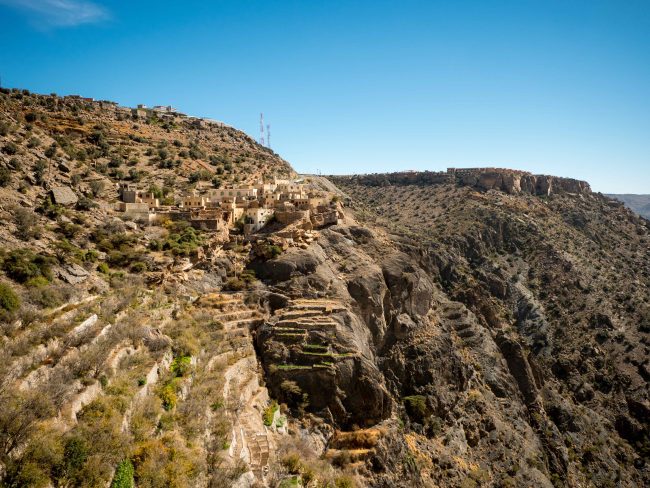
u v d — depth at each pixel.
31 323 36.91
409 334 80.00
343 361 58.84
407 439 66.31
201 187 114.25
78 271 52.69
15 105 128.25
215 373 48.31
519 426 86.88
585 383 113.12
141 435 32.31
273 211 92.75
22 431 25.73
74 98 163.25
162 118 178.25
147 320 48.25
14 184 64.94
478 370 91.06
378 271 79.81
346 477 48.41
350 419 57.56
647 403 109.44
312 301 68.88
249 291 68.62
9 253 46.84
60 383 30.58
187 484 31.73
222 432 39.50
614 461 95.38
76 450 26.97
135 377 37.16
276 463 45.34
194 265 70.81
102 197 83.56
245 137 199.12
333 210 94.31
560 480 83.62
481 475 70.31
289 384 56.19
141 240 70.56
